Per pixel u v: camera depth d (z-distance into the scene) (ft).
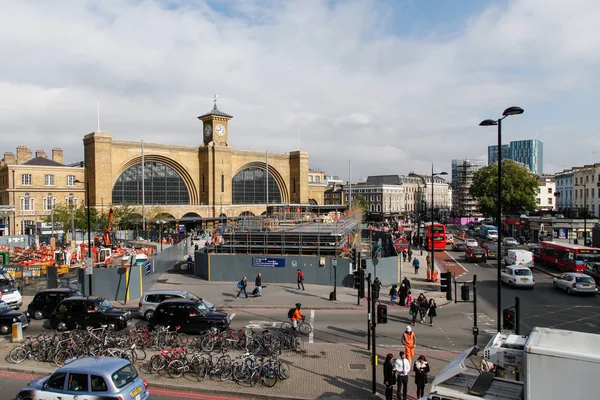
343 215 221.66
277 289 111.55
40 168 228.02
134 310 93.04
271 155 310.04
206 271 124.98
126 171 245.86
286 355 64.08
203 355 57.36
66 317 75.20
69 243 180.04
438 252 200.13
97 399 41.37
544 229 227.20
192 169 271.69
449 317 86.99
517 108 63.21
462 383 38.04
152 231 216.13
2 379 55.77
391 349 66.95
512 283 116.06
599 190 279.49
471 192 334.85
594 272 123.24
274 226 148.36
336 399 49.57
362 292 95.81
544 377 33.01
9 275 99.40
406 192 524.52
